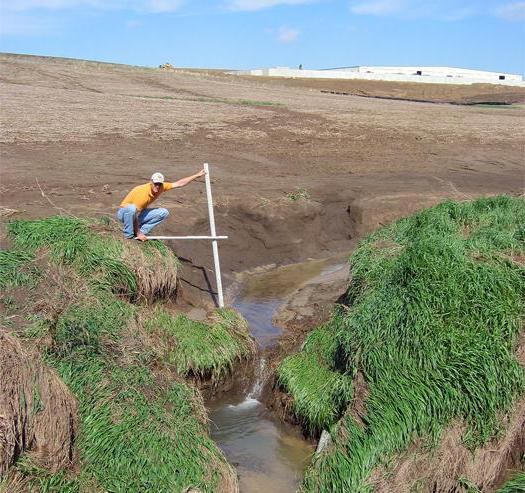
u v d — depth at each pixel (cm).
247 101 3139
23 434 517
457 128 2552
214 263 1012
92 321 692
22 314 674
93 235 835
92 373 629
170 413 632
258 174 1588
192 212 1182
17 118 2080
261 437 725
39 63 4412
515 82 7438
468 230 862
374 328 655
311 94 4106
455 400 587
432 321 632
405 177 1658
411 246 749
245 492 628
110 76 4097
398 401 593
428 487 559
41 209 1111
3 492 480
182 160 1688
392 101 4097
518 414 596
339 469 585
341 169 1727
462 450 574
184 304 926
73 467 544
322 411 691
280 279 1137
